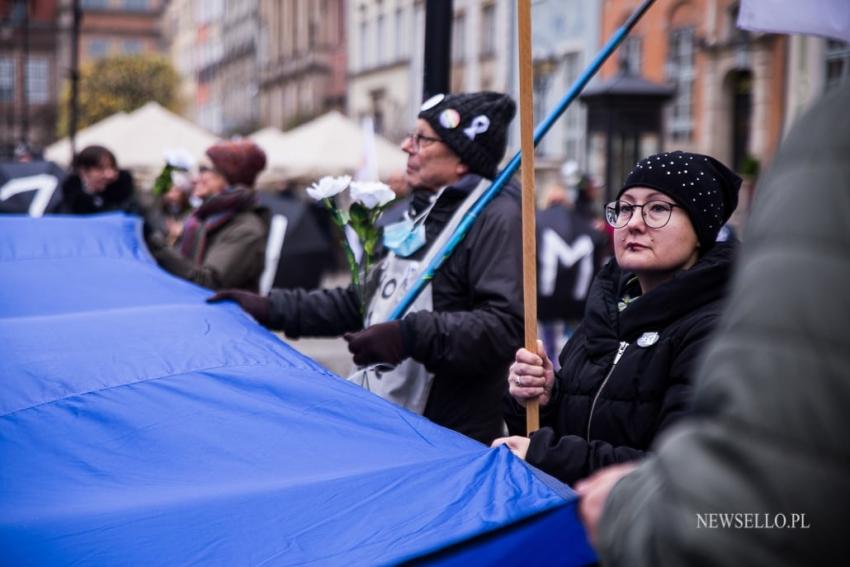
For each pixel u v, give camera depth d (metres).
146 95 48.44
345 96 40.53
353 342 2.96
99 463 2.00
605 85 11.34
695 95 18.70
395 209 4.47
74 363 2.51
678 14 18.97
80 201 6.09
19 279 3.54
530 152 2.37
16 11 61.19
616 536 1.14
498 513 1.64
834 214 1.02
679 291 2.25
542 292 8.09
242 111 56.00
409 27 33.16
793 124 1.10
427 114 3.27
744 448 1.00
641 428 2.24
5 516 1.72
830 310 0.99
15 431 2.15
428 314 2.98
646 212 2.31
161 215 8.14
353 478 1.83
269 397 2.29
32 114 55.03
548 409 2.45
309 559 1.58
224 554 1.62
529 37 2.35
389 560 1.53
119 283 3.57
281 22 48.75
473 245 3.10
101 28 73.25
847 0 2.87
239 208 4.82
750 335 1.03
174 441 2.07
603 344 2.36
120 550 1.62
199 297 3.48
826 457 0.96
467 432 3.14
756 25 2.91
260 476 1.91
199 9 66.56
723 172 2.39
